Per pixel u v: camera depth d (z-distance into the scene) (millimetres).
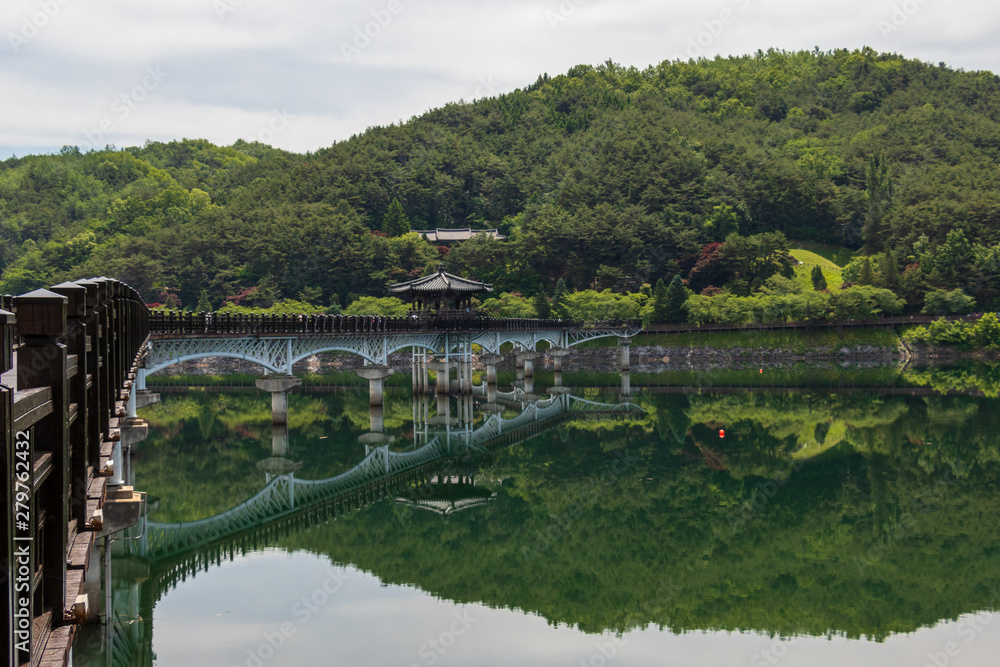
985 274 130250
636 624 26109
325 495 40156
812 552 33156
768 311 125188
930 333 119125
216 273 139875
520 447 54875
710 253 144375
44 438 9438
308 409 69250
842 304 123875
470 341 79688
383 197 190250
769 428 61125
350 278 144125
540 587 29297
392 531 35500
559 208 167625
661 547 33781
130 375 25484
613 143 197500
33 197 191625
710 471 47375
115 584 27625
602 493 42562
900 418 63562
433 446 54688
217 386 88688
